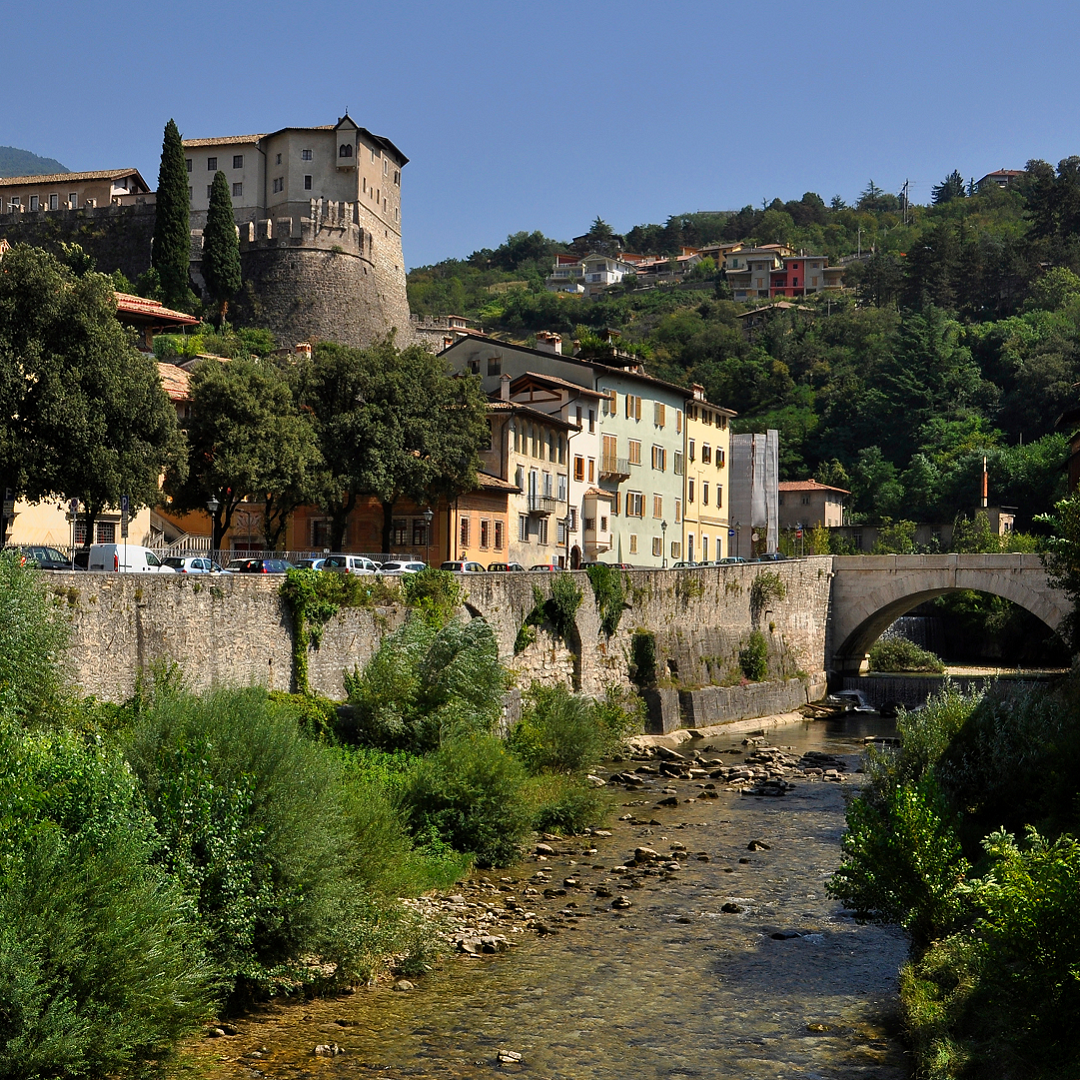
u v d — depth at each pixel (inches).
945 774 1439.5
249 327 5329.7
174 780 959.0
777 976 1073.5
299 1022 936.3
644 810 1855.3
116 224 5497.1
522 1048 896.9
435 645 1812.3
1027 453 5743.1
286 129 5767.7
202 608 1701.5
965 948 981.2
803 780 2190.0
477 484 2940.5
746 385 7455.7
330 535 2999.5
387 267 6008.9
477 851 1454.2
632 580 2800.2
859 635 3759.8
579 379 3710.6
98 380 1958.7
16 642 1254.3
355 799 1159.0
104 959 776.9
